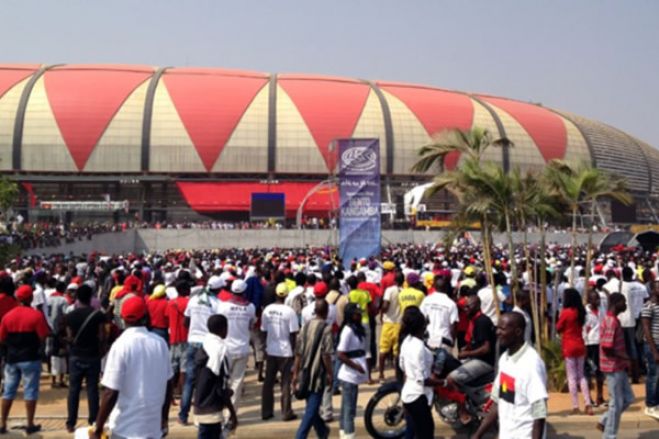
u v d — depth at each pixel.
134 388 5.79
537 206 12.61
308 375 8.20
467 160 13.11
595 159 88.81
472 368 8.90
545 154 84.94
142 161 73.81
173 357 10.59
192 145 74.25
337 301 11.30
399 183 78.56
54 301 12.33
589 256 13.30
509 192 12.63
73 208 67.25
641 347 13.09
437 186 13.98
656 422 9.76
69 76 78.44
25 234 39.19
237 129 75.56
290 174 76.44
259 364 13.14
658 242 34.97
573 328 10.10
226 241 56.44
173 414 10.51
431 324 10.03
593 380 12.46
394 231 57.59
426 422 7.26
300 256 29.86
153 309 10.98
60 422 9.87
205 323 9.77
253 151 75.38
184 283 10.70
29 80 77.06
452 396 8.95
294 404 11.05
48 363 14.33
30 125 72.69
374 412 10.16
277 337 9.95
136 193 76.38
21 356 8.95
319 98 79.94
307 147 75.94
